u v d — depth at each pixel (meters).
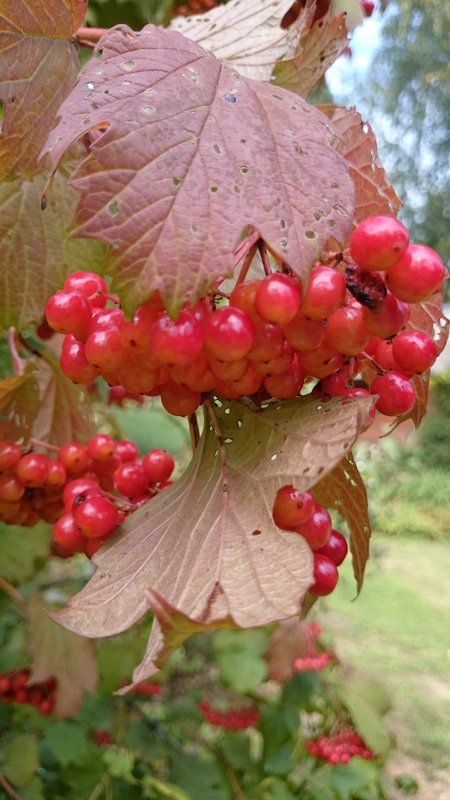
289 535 0.13
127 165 0.12
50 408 0.27
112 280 0.12
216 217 0.12
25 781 0.34
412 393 0.15
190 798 0.37
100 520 0.16
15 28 0.17
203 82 0.14
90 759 0.36
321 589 0.15
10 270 0.22
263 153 0.13
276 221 0.12
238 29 0.21
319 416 0.14
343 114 0.18
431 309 0.17
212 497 0.14
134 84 0.13
